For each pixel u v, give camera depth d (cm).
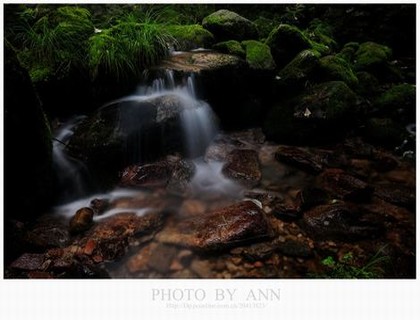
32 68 429
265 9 762
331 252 315
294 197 390
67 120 459
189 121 459
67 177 394
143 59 464
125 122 414
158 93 461
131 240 321
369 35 774
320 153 477
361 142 504
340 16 777
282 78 529
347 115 493
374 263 300
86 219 333
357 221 345
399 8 746
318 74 553
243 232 315
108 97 461
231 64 488
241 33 560
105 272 292
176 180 400
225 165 449
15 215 326
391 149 500
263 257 305
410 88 570
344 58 657
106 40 442
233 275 291
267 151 492
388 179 430
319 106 487
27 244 303
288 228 342
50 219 350
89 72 443
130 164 420
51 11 501
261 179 425
